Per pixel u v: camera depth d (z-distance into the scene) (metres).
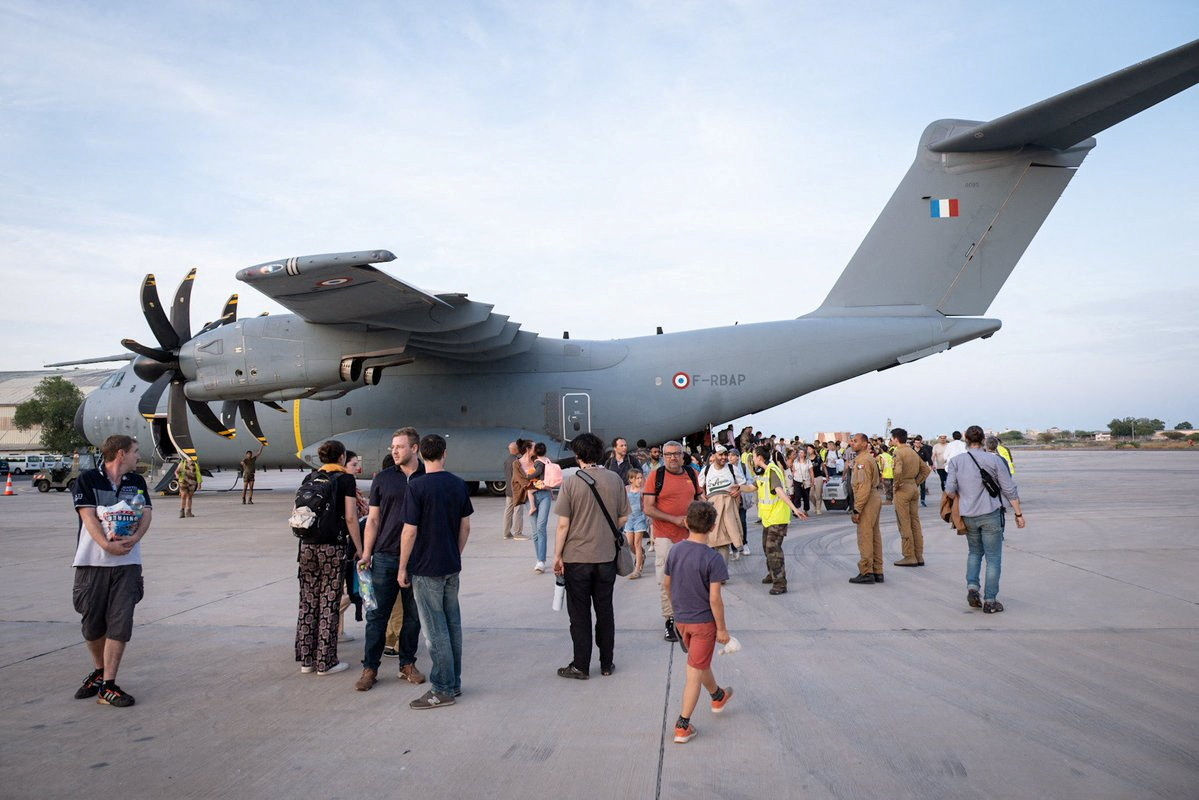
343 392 16.83
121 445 4.94
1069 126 14.12
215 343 15.87
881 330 16.64
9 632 6.57
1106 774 3.51
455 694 4.77
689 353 18.22
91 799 3.44
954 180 16.14
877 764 3.66
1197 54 10.85
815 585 8.16
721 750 3.88
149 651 5.95
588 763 3.76
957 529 6.90
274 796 3.46
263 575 9.11
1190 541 10.56
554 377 18.59
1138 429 103.00
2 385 65.75
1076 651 5.47
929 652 5.52
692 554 4.09
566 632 6.42
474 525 14.20
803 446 14.89
